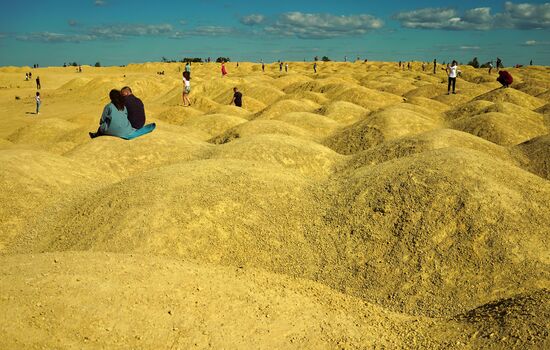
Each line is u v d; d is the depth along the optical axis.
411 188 10.78
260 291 7.10
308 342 6.23
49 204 11.74
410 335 6.91
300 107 28.41
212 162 12.73
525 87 37.75
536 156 16.16
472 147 16.45
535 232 9.61
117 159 15.73
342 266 9.59
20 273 6.46
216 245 9.89
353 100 32.97
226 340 5.93
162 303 6.16
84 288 6.12
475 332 6.70
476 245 9.41
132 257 7.34
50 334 5.48
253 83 41.12
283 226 10.59
